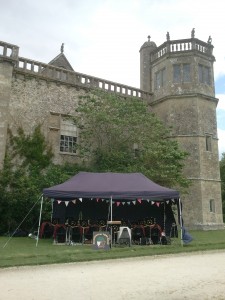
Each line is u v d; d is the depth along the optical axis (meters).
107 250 9.88
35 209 15.15
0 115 16.44
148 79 24.61
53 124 19.03
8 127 17.20
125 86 22.34
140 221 13.43
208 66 22.59
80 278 6.29
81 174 13.53
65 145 19.38
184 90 21.59
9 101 17.39
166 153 17.81
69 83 19.92
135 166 17.69
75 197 11.30
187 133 20.98
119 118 18.34
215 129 21.83
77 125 19.25
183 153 18.08
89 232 12.65
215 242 12.26
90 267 7.52
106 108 18.75
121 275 6.59
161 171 17.34
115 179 12.90
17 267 7.19
